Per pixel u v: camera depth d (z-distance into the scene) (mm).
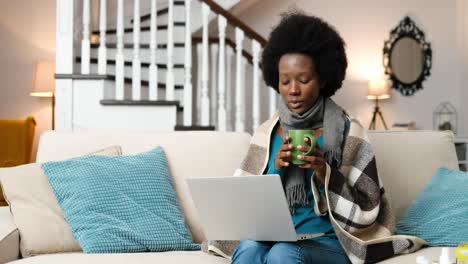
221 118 5469
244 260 1873
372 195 2059
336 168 2104
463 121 6777
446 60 6930
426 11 7004
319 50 2070
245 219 1908
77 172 2391
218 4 5594
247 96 6430
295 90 2072
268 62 2164
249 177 1816
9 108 6484
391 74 6992
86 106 5074
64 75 5027
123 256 2109
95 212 2316
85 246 2246
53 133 2621
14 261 2086
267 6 6824
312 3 6906
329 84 2146
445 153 2600
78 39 5379
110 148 2547
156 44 5559
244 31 5496
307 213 2072
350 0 6953
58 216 2340
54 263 2023
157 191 2412
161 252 2260
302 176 2070
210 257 2133
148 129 5152
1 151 5688
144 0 6180
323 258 1923
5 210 2537
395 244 2078
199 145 2592
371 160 2098
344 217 2006
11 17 6512
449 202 2383
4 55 6492
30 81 6504
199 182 1901
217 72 6082
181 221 2398
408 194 2525
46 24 6543
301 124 2123
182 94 5633
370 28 6977
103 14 5164
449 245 2268
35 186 2377
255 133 2246
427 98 6988
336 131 2102
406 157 2566
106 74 5094
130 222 2328
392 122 7000
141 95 5566
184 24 5781
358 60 6969
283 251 1827
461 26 6809
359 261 1982
